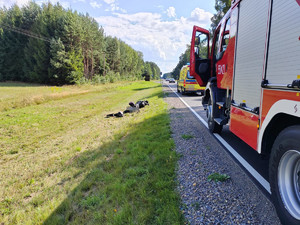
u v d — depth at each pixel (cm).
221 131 607
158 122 762
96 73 6081
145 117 878
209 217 246
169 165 387
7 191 367
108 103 1578
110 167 412
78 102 1683
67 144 627
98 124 874
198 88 1784
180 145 502
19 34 5709
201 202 276
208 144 500
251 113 292
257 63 274
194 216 250
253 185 307
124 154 478
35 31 5262
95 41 5700
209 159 410
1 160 530
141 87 3769
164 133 611
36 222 272
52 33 5044
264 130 253
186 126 687
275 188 230
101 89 3039
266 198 274
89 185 350
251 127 293
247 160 400
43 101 1670
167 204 273
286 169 220
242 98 333
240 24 349
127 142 561
